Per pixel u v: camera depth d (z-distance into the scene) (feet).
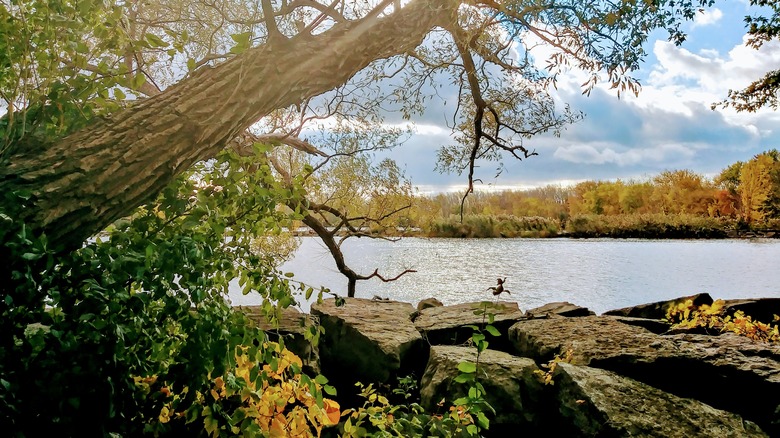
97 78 5.98
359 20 7.64
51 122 5.75
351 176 15.35
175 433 6.10
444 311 14.58
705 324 12.98
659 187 145.59
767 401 9.04
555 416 9.30
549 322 12.52
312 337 6.75
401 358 11.40
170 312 5.17
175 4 11.85
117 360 4.82
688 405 8.79
